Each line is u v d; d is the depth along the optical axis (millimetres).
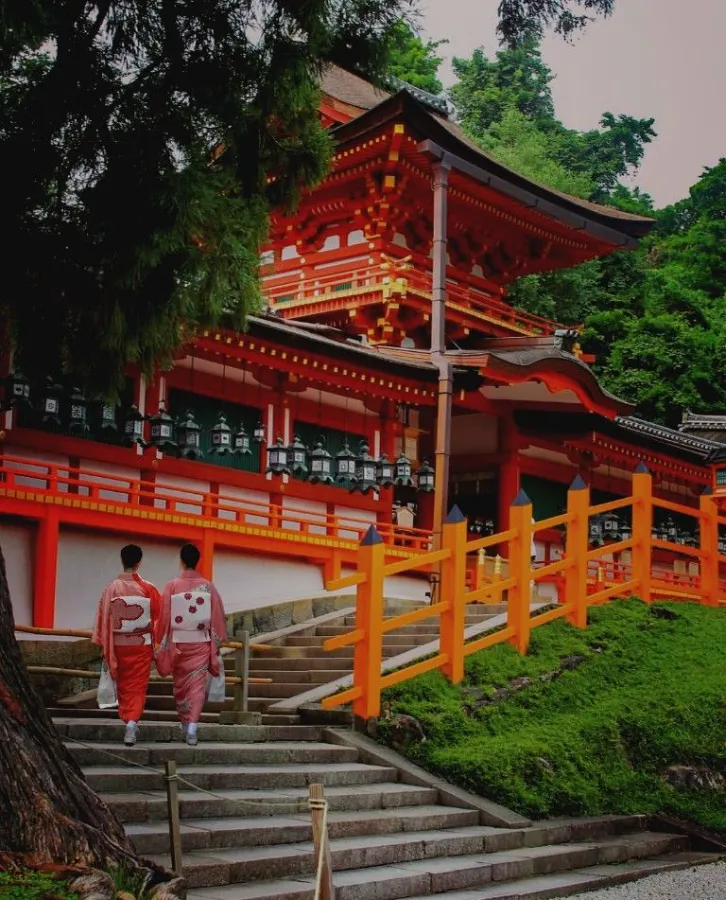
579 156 61125
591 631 16000
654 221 33719
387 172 27812
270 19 11844
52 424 18625
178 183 11195
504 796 11625
